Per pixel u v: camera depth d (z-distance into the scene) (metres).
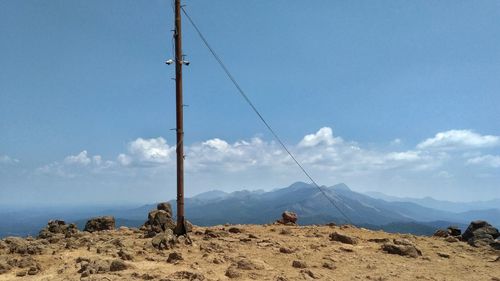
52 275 14.56
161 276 13.91
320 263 17.31
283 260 17.55
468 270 17.80
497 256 21.61
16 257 17.36
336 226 30.81
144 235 23.86
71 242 20.22
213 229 27.33
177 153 22.56
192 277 13.69
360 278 15.19
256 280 14.11
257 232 26.34
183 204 22.53
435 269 17.64
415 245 22.31
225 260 16.97
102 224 29.41
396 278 15.52
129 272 14.40
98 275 13.59
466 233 26.42
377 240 23.55
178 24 22.88
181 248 19.30
